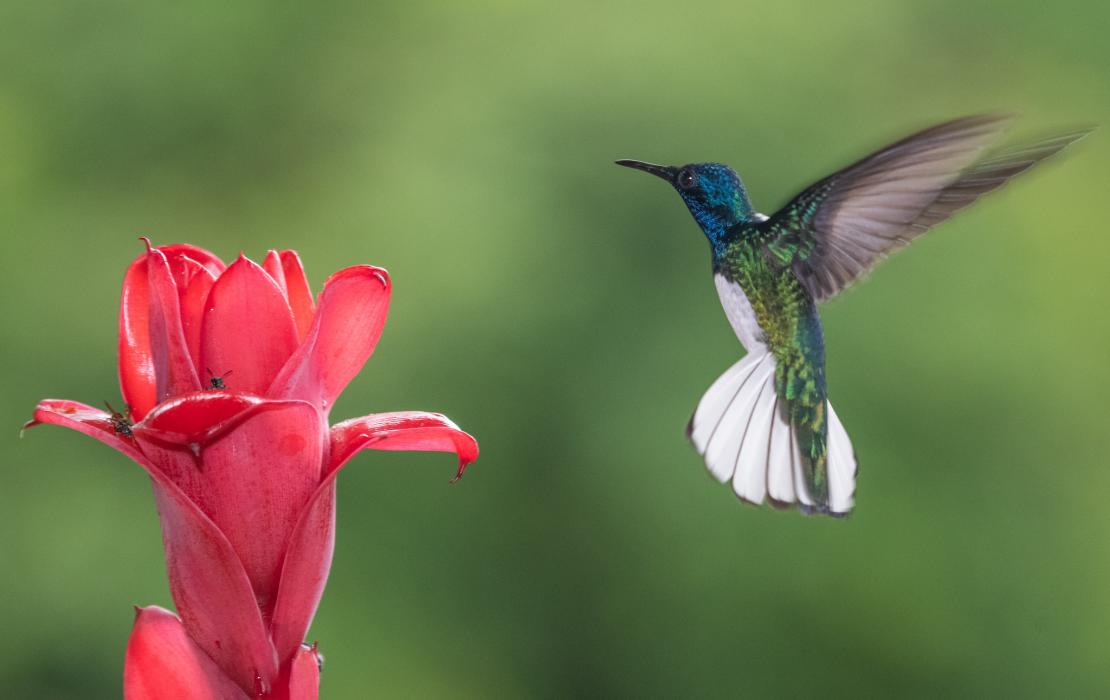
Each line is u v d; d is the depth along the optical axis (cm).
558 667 407
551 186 447
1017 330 418
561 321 421
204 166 474
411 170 455
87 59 477
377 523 405
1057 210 448
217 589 283
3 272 437
